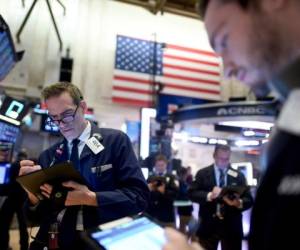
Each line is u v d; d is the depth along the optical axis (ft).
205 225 8.67
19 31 19.67
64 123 4.61
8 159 7.57
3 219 7.21
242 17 1.57
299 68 1.37
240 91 23.30
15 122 8.78
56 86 4.71
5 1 20.01
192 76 22.68
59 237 4.15
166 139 14.26
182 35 24.49
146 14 24.00
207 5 1.80
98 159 4.65
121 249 1.92
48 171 3.95
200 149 18.04
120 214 4.18
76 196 4.05
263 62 1.52
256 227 1.37
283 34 1.44
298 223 1.15
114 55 22.40
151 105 21.40
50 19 21.12
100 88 21.75
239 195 8.55
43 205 4.36
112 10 23.17
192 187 9.95
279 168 1.29
